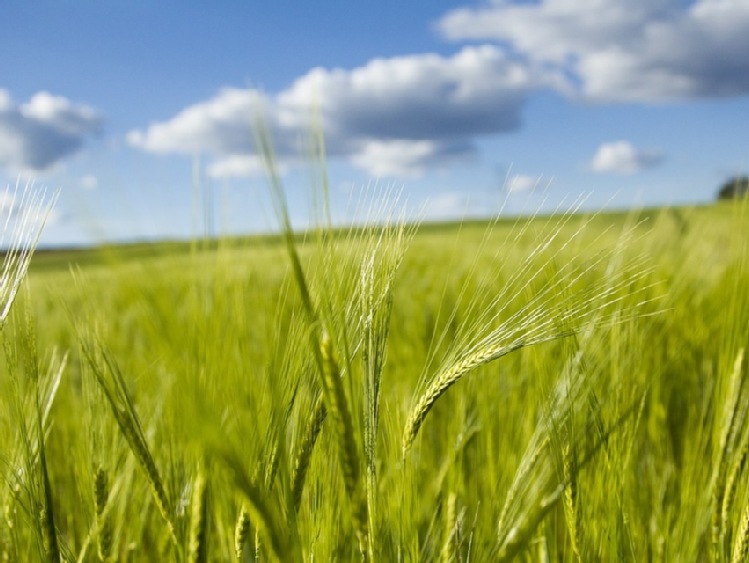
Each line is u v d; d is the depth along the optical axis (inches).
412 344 43.3
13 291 14.3
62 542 16.2
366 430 13.2
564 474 16.6
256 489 11.2
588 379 18.0
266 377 13.2
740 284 20.6
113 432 18.8
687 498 20.3
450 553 16.0
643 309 27.6
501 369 27.5
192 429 10.8
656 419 27.4
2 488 16.7
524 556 18.9
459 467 21.5
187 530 14.6
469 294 30.5
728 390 19.8
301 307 13.0
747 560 16.4
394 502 15.5
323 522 14.8
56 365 19.2
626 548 17.7
